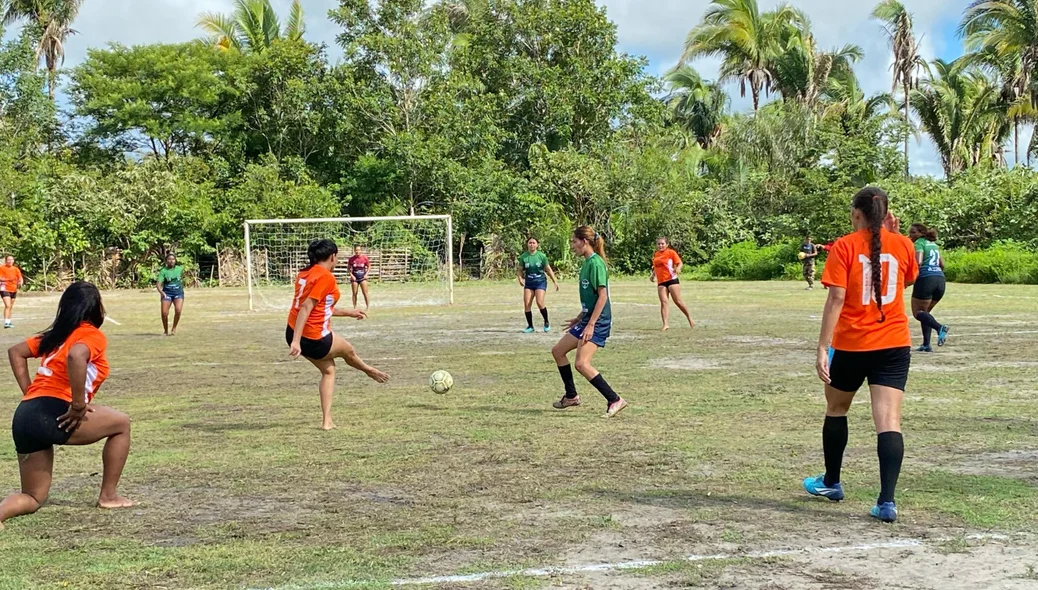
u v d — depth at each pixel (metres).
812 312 20.52
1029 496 5.25
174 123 46.28
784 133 48.69
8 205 39.41
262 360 13.45
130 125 45.88
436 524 4.89
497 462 6.45
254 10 52.34
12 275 21.16
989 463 6.13
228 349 15.10
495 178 45.53
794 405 8.66
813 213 40.19
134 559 4.36
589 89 48.97
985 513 4.89
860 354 4.79
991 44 42.34
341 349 7.84
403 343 15.40
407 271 42.53
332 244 7.83
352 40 46.66
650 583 3.89
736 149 50.12
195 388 10.64
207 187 44.09
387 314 22.72
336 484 5.88
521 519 4.96
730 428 7.57
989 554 4.21
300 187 44.25
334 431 7.77
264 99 49.03
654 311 21.47
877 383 4.83
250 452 6.94
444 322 19.84
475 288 36.97
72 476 6.27
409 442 7.23
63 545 4.62
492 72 50.31
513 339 15.85
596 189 45.44
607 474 6.02
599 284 8.27
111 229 40.62
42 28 53.22
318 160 49.50
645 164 46.03
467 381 10.79
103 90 45.91
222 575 4.09
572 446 6.96
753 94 56.31
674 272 16.72
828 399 5.11
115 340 16.88
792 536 4.55
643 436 7.30
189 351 14.84
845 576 3.94
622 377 10.82
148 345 15.91
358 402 9.37
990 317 18.09
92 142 47.84
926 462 6.19
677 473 6.01
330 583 3.95
